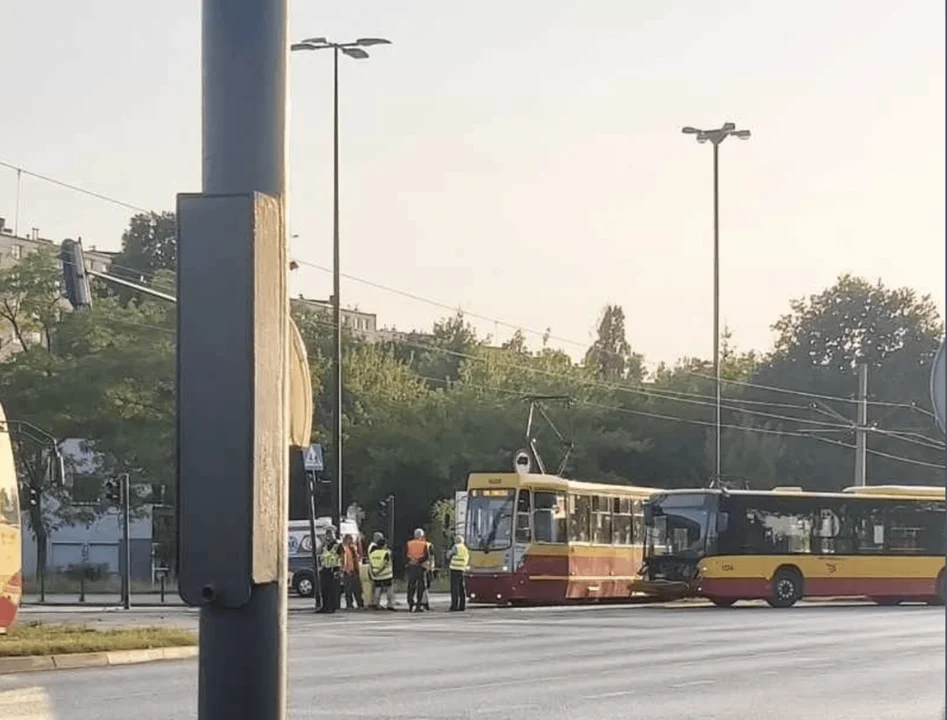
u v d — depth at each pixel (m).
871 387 80.12
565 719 14.65
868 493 43.59
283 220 3.93
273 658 3.92
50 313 57.72
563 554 41.28
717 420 52.31
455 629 30.03
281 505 3.81
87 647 21.78
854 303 81.75
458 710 15.38
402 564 64.25
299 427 4.04
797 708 15.71
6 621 23.20
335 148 43.16
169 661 22.67
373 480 68.44
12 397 56.06
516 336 84.62
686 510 42.00
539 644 25.64
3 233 79.00
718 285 53.56
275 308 3.85
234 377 3.72
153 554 59.19
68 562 71.19
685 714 15.13
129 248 105.50
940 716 15.01
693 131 54.19
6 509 23.25
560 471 56.06
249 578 3.65
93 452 57.44
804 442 77.94
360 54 42.75
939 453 79.50
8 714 14.87
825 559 42.34
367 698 16.55
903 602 45.69
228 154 4.17
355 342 86.00
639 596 45.41
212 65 4.21
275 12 4.23
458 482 68.44
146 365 56.28
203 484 3.69
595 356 114.56
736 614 37.09
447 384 77.56
